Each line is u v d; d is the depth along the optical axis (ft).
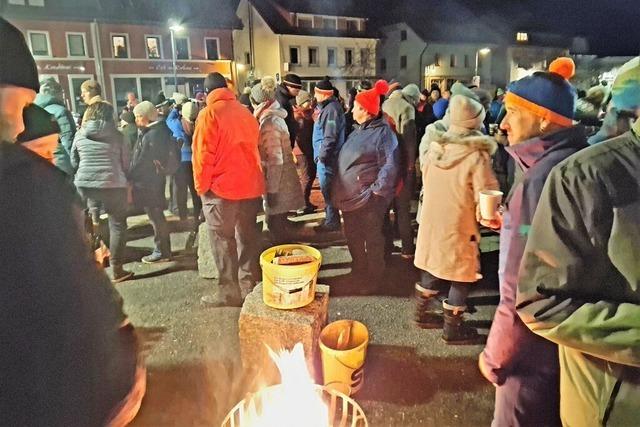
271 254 9.73
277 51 116.98
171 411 8.48
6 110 3.21
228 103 11.33
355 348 8.42
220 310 12.27
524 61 137.18
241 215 11.91
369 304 12.55
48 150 6.97
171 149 16.63
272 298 9.22
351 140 12.86
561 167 4.39
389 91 18.06
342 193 13.03
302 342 8.84
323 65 123.54
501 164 18.65
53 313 2.94
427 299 11.22
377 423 8.13
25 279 2.87
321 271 14.78
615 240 4.08
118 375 3.26
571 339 4.23
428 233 10.15
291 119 20.35
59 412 2.99
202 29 106.42
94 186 13.44
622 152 4.17
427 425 8.07
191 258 16.22
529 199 5.45
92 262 3.25
